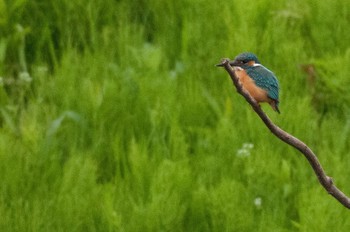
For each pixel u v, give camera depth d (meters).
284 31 12.81
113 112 11.48
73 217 9.87
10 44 12.69
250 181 10.53
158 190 10.13
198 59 12.51
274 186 10.56
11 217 9.98
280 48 12.49
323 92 12.29
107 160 11.18
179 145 10.88
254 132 11.26
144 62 12.11
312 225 9.95
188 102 11.69
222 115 11.71
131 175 10.65
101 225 9.96
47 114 11.37
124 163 10.80
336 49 12.88
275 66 12.39
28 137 10.88
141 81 11.73
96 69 12.11
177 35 13.09
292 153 11.30
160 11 13.31
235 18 12.93
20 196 10.24
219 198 10.02
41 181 10.41
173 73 12.31
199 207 10.21
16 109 11.71
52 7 13.08
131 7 13.48
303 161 11.17
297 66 12.37
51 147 10.80
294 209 10.62
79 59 12.27
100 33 13.06
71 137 11.30
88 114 11.45
